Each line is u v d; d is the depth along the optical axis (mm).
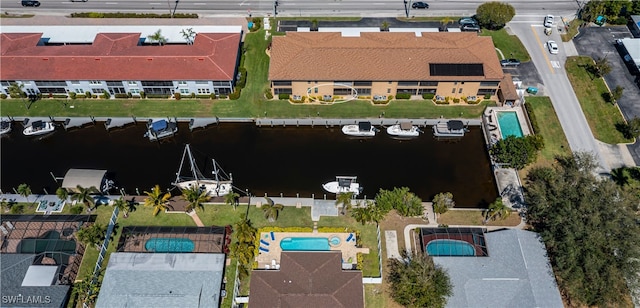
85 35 110188
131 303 68625
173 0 124938
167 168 90188
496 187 87000
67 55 98938
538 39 114688
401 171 90438
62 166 90375
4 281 70500
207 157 92125
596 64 104312
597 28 117688
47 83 98000
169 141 95500
